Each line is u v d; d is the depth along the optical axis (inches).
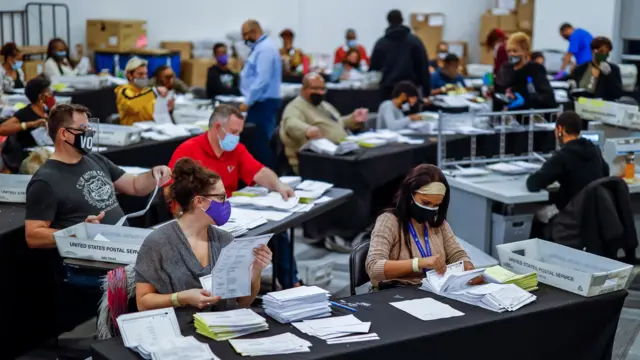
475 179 202.2
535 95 246.2
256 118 275.7
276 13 497.4
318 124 237.3
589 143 185.6
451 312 110.7
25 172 174.7
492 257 188.7
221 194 110.9
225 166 166.7
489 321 107.4
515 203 189.8
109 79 342.3
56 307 144.5
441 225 134.6
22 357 147.0
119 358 92.3
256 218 149.3
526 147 245.4
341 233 223.0
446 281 116.5
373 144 233.5
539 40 476.4
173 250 109.1
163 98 253.0
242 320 100.1
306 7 510.3
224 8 473.7
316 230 228.1
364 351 96.5
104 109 325.4
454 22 548.4
